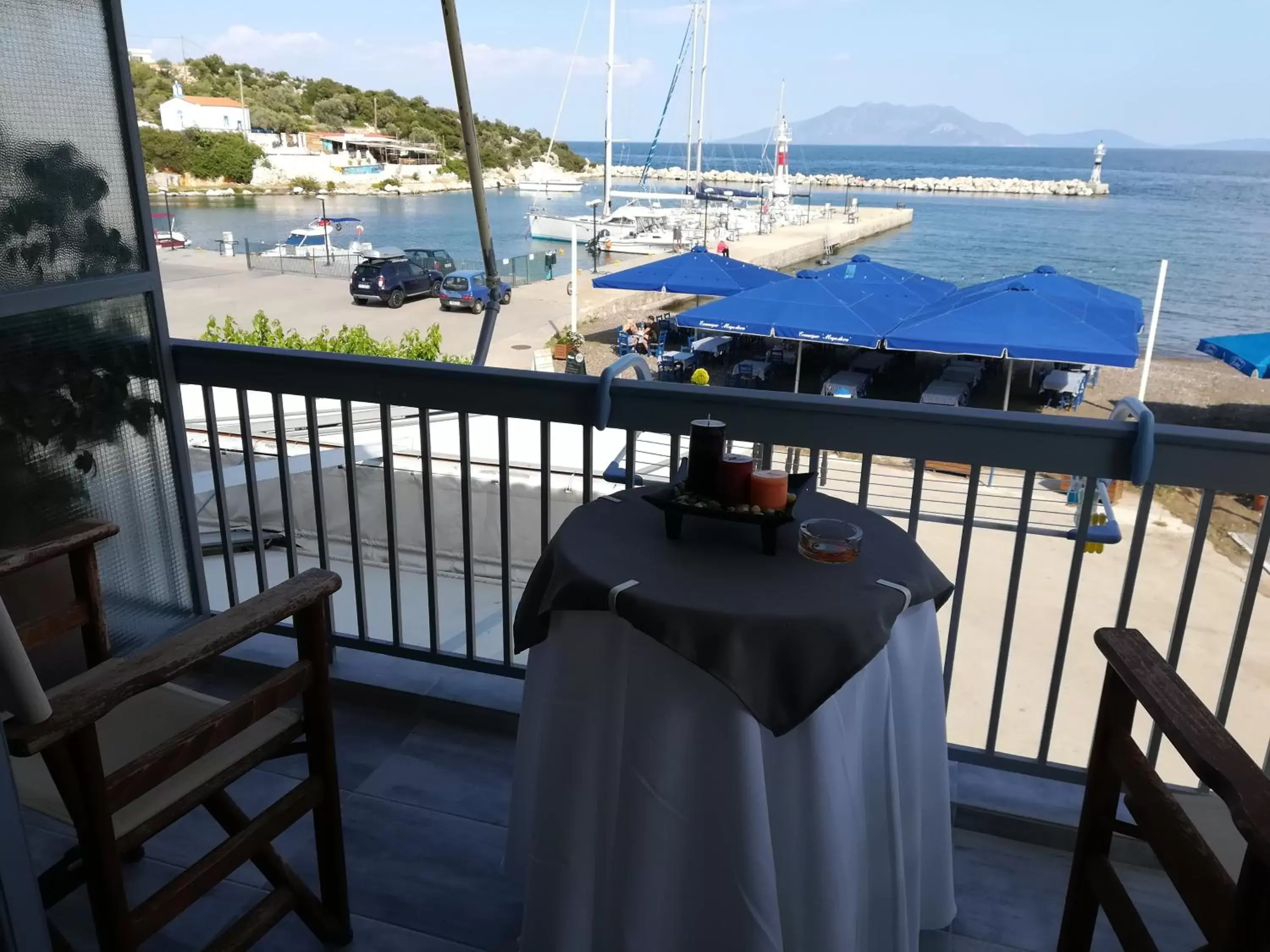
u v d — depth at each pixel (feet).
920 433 5.42
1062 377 46.78
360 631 7.59
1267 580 23.50
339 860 4.89
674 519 4.51
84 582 5.05
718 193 122.42
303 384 6.88
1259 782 2.81
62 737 3.09
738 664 3.67
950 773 6.31
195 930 5.21
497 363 49.19
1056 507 21.20
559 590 4.17
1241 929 2.82
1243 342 30.53
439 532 16.24
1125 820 5.63
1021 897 5.52
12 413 6.49
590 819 4.42
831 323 37.22
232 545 7.77
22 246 6.35
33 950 3.27
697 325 38.83
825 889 3.90
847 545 4.26
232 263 92.99
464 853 5.85
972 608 20.57
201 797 3.98
